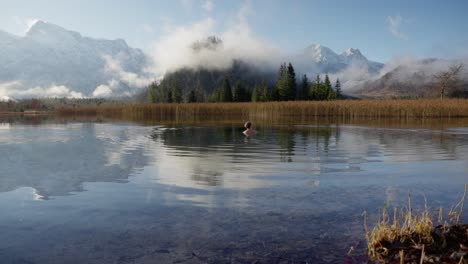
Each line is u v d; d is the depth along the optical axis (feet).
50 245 14.74
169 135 62.44
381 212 18.74
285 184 24.63
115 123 109.29
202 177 26.89
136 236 15.65
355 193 22.35
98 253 13.99
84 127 88.89
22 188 23.84
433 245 14.57
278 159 35.14
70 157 37.19
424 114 126.93
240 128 79.51
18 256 13.75
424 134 60.39
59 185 24.66
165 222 17.30
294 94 293.23
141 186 24.23
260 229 16.42
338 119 119.85
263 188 23.59
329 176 27.27
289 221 17.44
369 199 21.06
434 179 26.13
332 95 299.79
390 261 13.46
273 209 19.20
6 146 47.39
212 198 21.31
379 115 133.08
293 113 147.13
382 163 32.83
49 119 155.94
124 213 18.63
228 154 38.86
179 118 143.74
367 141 50.52
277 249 14.35
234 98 320.29
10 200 21.06
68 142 52.03
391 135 59.16
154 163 33.22
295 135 60.23
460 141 50.11
